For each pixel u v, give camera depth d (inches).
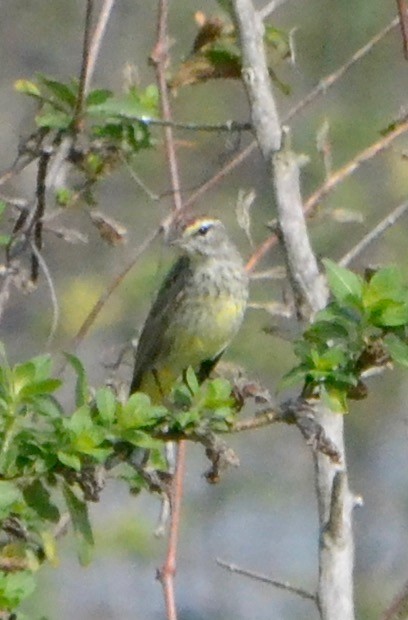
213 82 708.0
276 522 771.4
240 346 660.7
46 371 302.7
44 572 686.5
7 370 298.8
